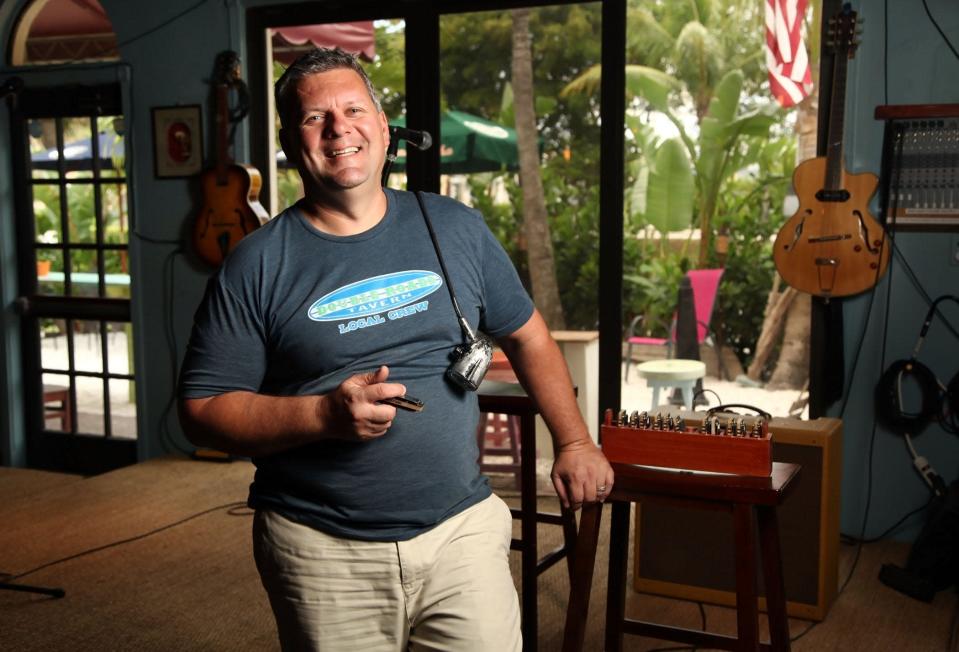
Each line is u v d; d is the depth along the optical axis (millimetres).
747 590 2174
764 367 8586
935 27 3766
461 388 1677
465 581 1625
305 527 1618
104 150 5484
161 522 4285
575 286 4996
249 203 5008
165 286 5309
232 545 3975
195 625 3203
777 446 3170
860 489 4039
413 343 1631
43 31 5668
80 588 3529
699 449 2283
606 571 3613
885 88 3859
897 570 3504
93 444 5645
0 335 5691
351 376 1596
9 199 5660
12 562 3814
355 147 1579
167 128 5219
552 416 1830
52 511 4473
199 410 1593
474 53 4887
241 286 1596
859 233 3830
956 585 3426
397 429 1594
